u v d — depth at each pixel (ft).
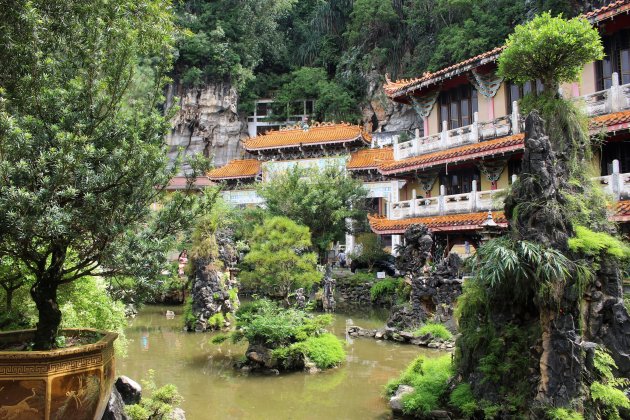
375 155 142.92
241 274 61.00
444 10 183.52
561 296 27.71
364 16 202.59
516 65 45.06
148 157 21.74
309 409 37.52
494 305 31.99
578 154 41.81
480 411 30.22
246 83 217.15
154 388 35.53
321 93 210.79
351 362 52.54
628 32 67.77
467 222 74.54
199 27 208.44
